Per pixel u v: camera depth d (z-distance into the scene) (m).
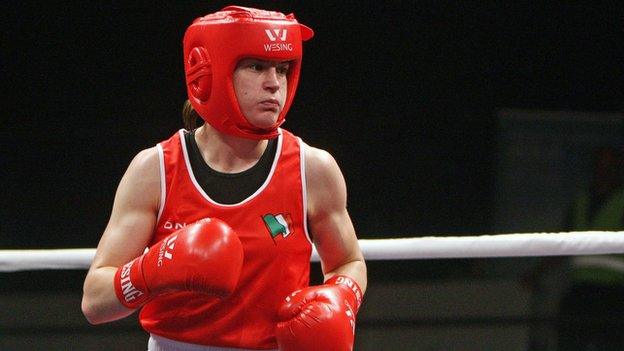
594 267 9.38
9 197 10.29
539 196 10.50
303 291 3.99
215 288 3.68
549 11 10.35
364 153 10.45
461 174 10.51
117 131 10.26
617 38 10.35
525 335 9.69
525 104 10.48
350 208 10.50
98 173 10.33
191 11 10.02
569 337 9.51
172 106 10.21
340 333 3.83
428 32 10.32
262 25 3.89
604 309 9.41
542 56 10.41
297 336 3.82
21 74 10.09
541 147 10.47
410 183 10.51
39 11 9.99
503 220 10.52
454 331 10.01
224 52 3.89
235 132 4.02
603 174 9.24
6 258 5.68
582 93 10.45
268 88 3.96
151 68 10.15
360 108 10.38
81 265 5.74
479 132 10.48
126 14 10.03
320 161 4.20
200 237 3.71
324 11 10.15
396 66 10.34
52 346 10.00
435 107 10.44
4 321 10.13
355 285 4.18
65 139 10.26
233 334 4.14
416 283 10.15
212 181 4.11
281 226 4.10
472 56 10.39
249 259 4.07
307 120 10.34
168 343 4.25
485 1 10.33
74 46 10.08
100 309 3.98
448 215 10.54
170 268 3.69
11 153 10.23
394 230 10.52
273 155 4.16
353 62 10.29
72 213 10.37
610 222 9.23
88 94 10.17
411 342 9.95
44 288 10.26
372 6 10.23
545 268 9.45
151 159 4.16
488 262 10.10
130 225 4.11
